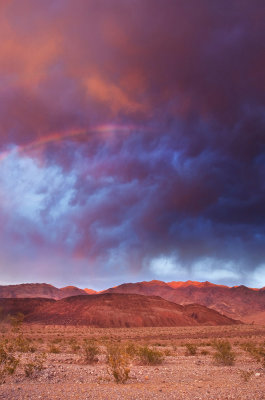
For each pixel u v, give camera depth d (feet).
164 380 61.31
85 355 96.17
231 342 219.82
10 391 47.67
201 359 105.19
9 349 81.66
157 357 90.07
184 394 46.91
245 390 50.47
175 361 98.53
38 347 147.64
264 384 56.90
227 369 78.54
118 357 64.03
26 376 60.03
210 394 47.11
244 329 392.68
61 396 44.96
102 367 76.48
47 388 50.52
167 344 205.26
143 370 73.31
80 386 52.70
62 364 82.43
